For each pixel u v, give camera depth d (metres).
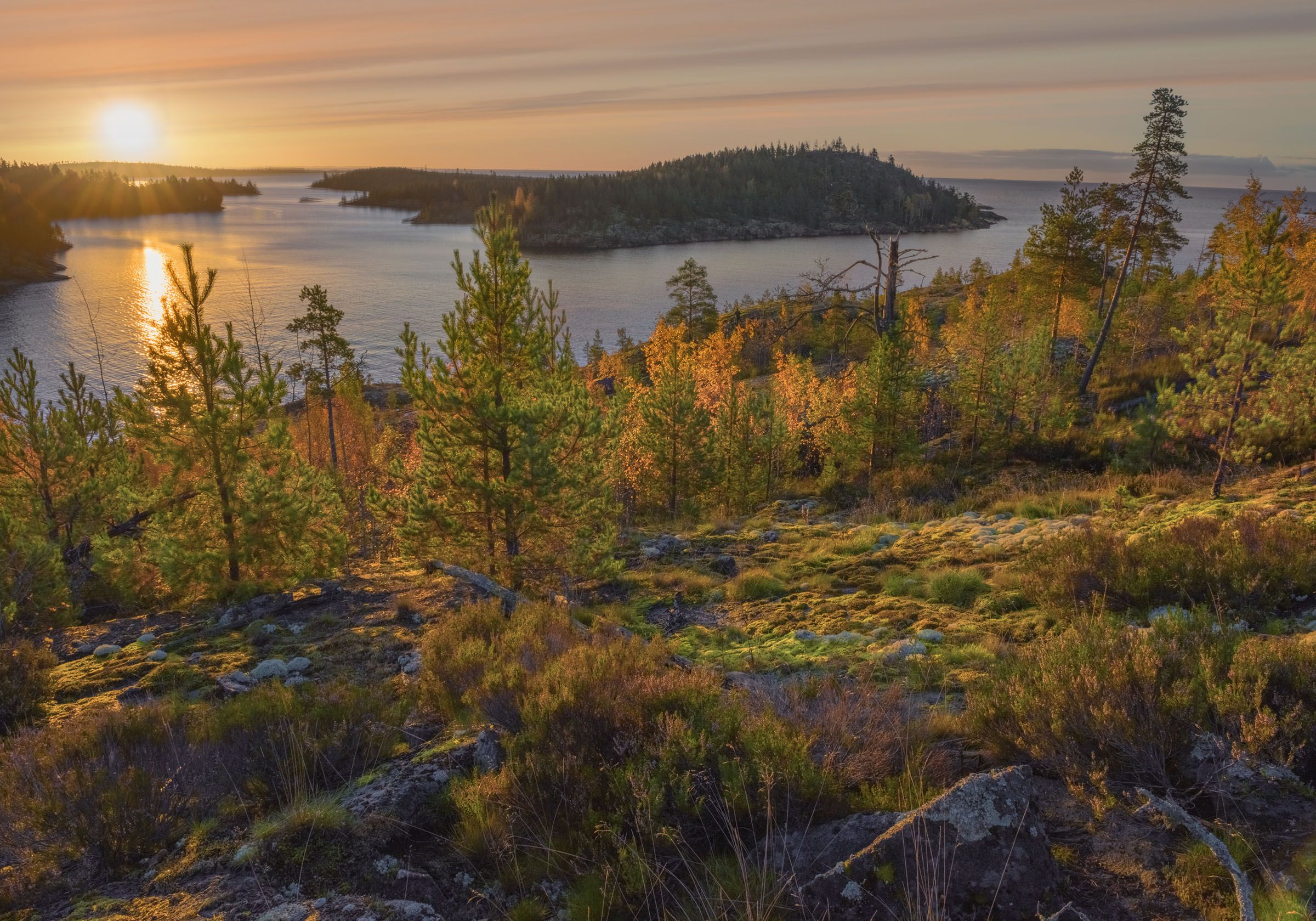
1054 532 13.19
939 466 27.45
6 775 4.74
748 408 29.62
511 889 4.13
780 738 4.69
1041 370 29.33
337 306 188.25
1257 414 15.67
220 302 187.38
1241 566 7.82
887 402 27.39
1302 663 4.51
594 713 5.22
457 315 12.66
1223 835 3.74
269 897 3.86
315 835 4.30
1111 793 4.24
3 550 13.23
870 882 3.52
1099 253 43.91
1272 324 16.28
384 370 123.75
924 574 12.01
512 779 4.79
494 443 12.22
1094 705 4.49
